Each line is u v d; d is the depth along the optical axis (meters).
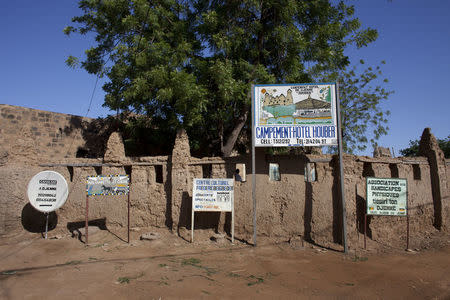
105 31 15.30
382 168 12.56
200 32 14.66
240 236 11.49
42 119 16.95
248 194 11.66
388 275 8.27
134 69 13.44
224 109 14.52
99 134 19.11
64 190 11.95
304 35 14.83
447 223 13.65
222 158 11.98
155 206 12.31
